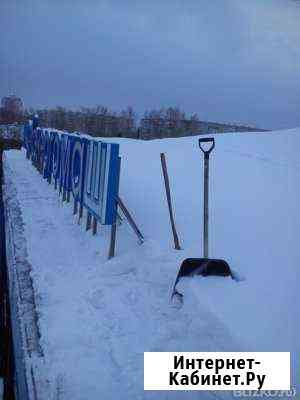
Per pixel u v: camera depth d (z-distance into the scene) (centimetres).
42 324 450
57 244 705
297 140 1516
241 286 466
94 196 684
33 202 1020
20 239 738
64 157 1016
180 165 1295
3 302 393
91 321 456
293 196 828
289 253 552
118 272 565
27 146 1986
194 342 402
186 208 808
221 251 578
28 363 386
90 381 367
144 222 741
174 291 475
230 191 914
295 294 443
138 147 1864
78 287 537
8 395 332
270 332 384
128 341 420
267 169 1120
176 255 567
